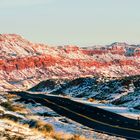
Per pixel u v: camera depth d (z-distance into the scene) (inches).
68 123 1544.0
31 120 1029.2
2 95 3393.2
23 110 1857.8
